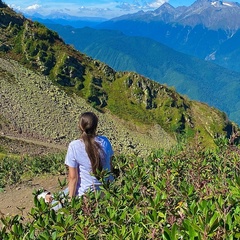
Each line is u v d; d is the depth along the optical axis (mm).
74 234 4074
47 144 102750
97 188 6531
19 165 20859
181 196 4758
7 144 82188
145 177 5586
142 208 4516
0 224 8281
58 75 156875
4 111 115562
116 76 169625
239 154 7070
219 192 4832
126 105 159125
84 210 4410
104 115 151375
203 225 3160
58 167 18984
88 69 167125
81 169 6609
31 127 114062
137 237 3594
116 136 139250
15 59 157125
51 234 4102
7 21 169875
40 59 158375
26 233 4059
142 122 153125
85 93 156125
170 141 148000
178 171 6461
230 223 3463
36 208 4590
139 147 136875
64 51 167625
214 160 7527
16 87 135000
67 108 139000
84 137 6629
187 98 168375
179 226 3660
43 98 136125
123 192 5043
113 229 4062
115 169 6961
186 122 154875
